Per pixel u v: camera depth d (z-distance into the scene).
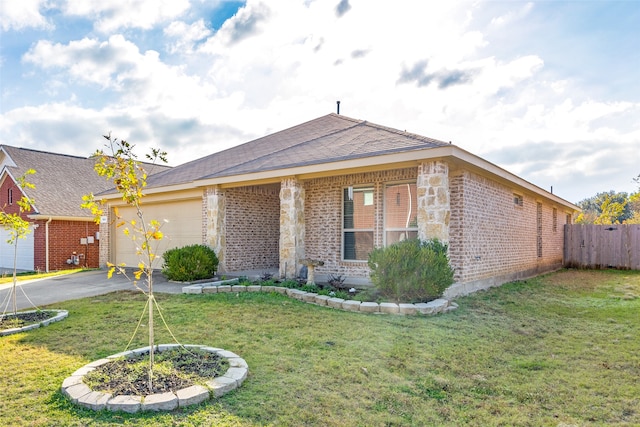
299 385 3.93
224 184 11.33
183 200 13.12
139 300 7.93
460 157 7.64
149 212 14.19
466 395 3.94
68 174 20.58
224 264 11.69
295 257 9.80
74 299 8.34
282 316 6.52
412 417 3.45
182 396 3.39
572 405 3.78
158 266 13.81
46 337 5.44
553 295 9.81
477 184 9.49
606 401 3.87
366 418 3.38
